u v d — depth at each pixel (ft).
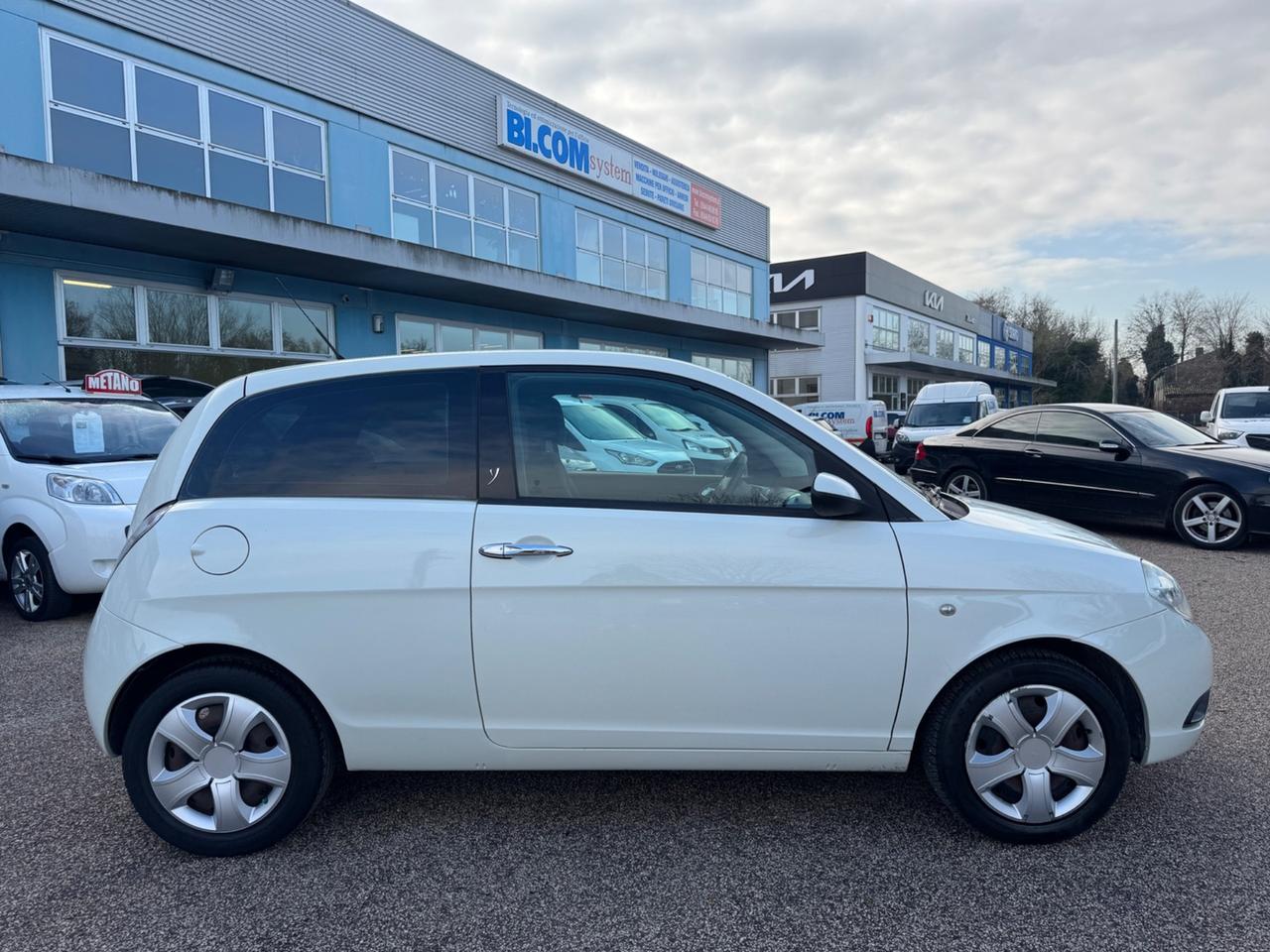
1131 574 8.91
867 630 8.61
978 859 8.62
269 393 9.29
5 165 30.17
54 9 36.42
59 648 16.75
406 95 52.49
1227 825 9.21
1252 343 212.43
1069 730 8.70
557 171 64.85
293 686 8.79
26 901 8.07
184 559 8.64
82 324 38.04
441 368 9.37
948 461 31.42
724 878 8.35
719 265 86.43
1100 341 237.25
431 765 8.95
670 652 8.62
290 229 39.24
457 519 8.70
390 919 7.73
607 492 8.94
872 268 124.36
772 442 9.19
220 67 42.78
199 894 8.16
